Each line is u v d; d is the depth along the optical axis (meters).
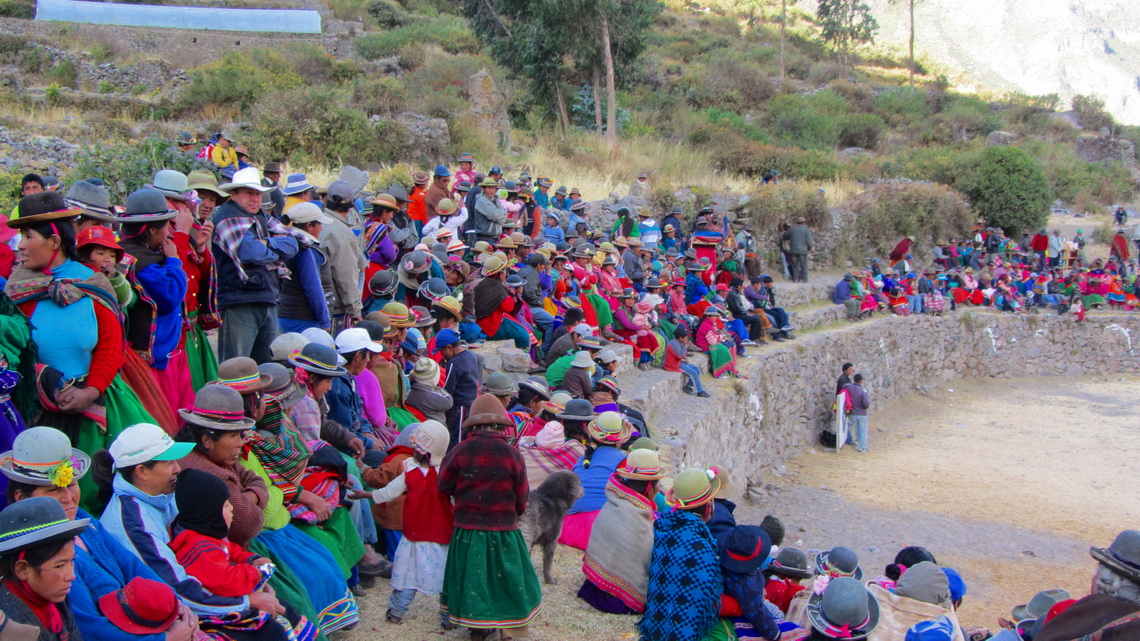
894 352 23.73
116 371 4.78
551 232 15.67
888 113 53.81
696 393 14.65
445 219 12.30
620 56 33.66
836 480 17.09
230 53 27.72
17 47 26.22
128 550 3.95
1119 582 4.74
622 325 13.99
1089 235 37.03
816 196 26.53
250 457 4.99
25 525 3.22
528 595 5.19
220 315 6.45
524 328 11.26
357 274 7.89
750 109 50.91
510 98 32.94
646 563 6.02
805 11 100.56
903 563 7.11
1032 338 27.23
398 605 5.45
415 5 50.88
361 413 6.43
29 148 16.47
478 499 5.11
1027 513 15.38
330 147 20.84
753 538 5.62
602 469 7.38
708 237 18.33
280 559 4.85
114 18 33.59
